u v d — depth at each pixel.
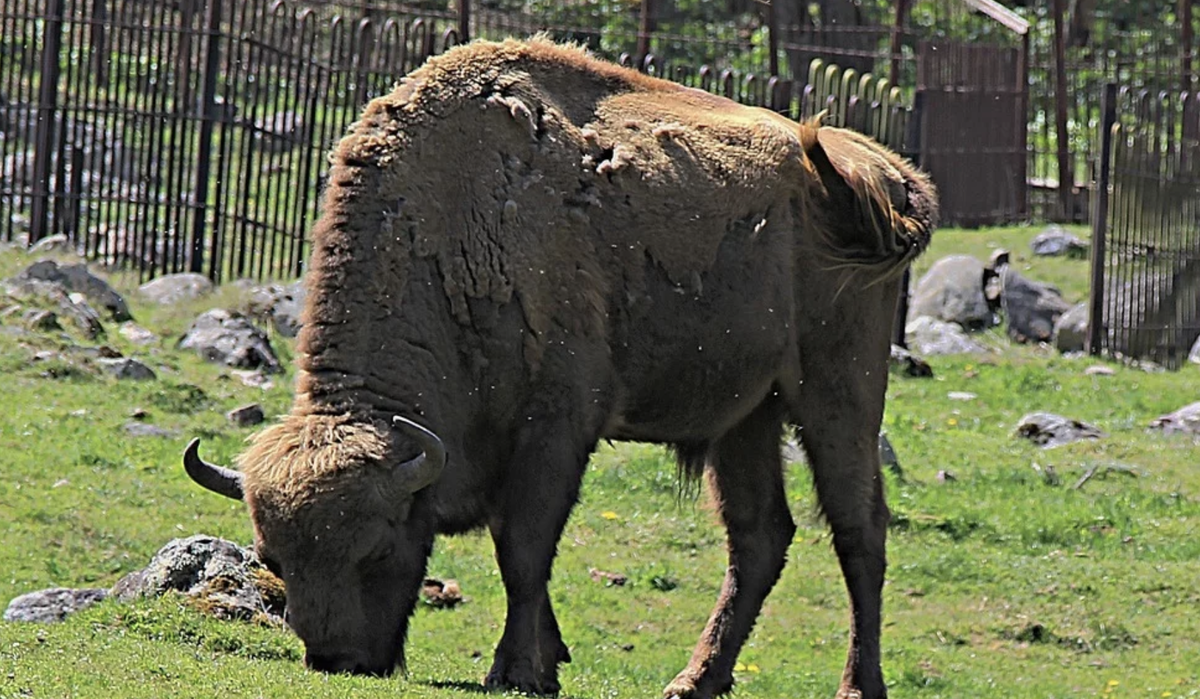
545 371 29.83
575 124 31.34
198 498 42.97
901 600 43.28
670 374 31.81
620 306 30.94
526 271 29.62
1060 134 86.88
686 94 33.81
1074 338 69.62
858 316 34.34
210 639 29.31
